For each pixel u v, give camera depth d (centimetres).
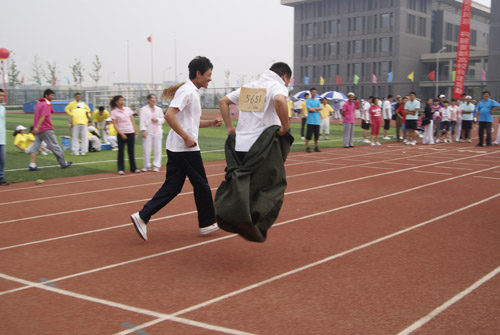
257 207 406
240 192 398
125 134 1028
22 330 311
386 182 898
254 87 439
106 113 1577
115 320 324
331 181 911
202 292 373
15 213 657
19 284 393
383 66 6881
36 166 1137
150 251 483
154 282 396
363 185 865
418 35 7012
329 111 1936
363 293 368
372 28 6912
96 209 683
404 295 363
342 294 366
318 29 7475
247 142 432
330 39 7350
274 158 417
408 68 6875
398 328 308
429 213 641
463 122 1872
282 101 409
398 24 6669
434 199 736
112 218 629
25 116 3544
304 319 323
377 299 356
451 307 340
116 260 455
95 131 1513
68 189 848
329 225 579
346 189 824
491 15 6188
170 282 396
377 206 686
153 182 927
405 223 587
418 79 7062
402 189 823
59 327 314
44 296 367
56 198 765
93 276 411
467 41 2162
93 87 7300
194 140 518
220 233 551
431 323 315
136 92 4791
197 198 526
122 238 534
